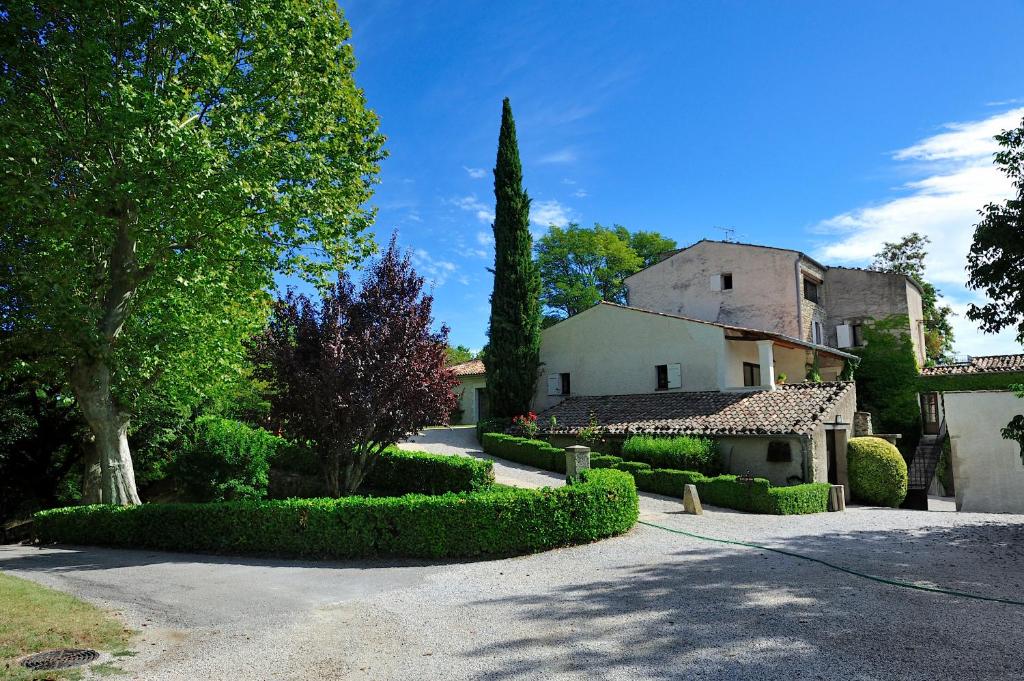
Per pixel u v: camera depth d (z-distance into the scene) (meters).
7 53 11.10
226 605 7.38
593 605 6.91
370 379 11.82
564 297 44.81
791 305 28.34
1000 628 5.95
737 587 7.51
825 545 10.43
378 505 10.17
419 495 10.76
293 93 14.22
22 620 6.52
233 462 16.23
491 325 27.45
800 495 15.58
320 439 12.20
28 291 12.03
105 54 11.23
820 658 5.23
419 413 12.55
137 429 18.19
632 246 49.53
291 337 12.41
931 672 4.93
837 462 19.92
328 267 16.08
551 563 9.28
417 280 13.09
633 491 12.13
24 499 18.52
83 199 11.14
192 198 11.38
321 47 14.39
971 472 19.30
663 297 32.41
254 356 12.38
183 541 11.38
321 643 5.98
